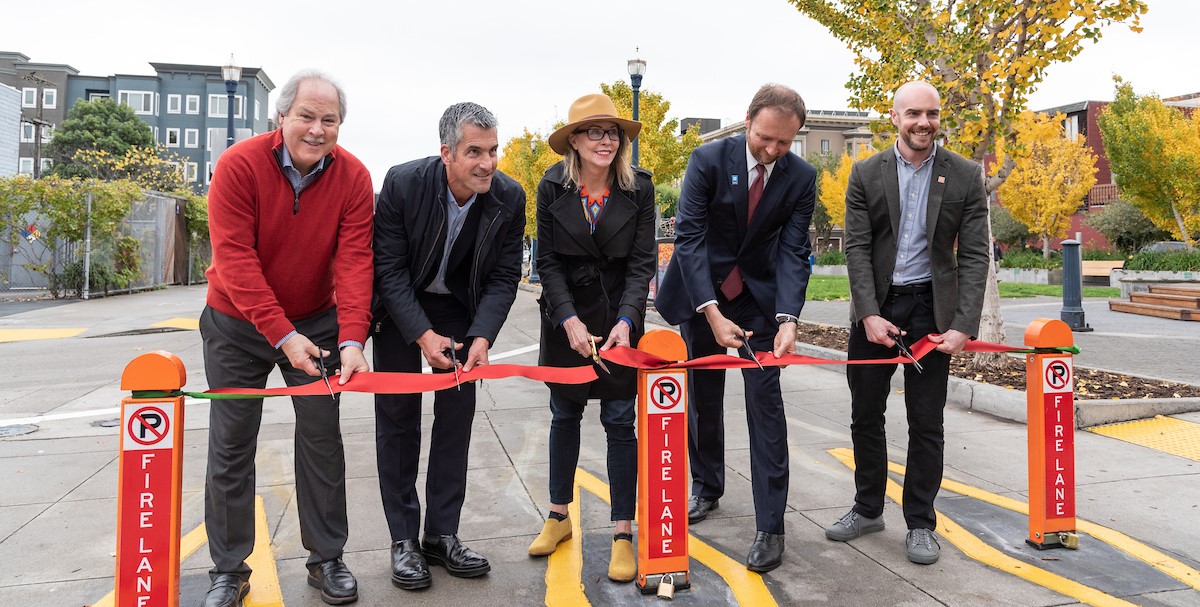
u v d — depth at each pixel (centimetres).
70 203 1585
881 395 305
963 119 665
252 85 6041
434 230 263
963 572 277
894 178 296
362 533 320
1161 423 498
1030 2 625
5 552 296
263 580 272
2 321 1170
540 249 289
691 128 2309
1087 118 3762
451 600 254
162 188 2944
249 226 235
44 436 486
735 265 311
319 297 261
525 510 349
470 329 268
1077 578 270
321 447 257
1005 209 3488
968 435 484
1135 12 582
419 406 278
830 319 1241
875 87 763
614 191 283
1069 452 298
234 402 244
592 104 268
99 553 295
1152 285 1512
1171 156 2153
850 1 788
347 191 252
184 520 337
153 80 5897
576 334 267
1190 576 271
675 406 253
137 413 200
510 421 530
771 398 288
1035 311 1383
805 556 293
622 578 267
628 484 284
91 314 1283
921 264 298
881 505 316
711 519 337
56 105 5788
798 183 297
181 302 1538
